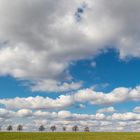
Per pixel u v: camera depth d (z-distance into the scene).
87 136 86.06
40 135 98.69
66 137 83.06
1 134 103.12
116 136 84.56
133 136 83.75
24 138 81.62
